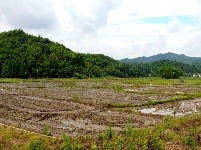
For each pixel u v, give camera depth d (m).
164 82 116.81
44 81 114.25
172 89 87.00
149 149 23.83
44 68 153.75
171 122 34.09
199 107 53.97
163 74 177.12
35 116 41.94
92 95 68.56
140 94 73.00
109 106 52.09
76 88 86.31
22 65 146.62
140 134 28.14
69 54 176.75
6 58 156.50
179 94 72.25
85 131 34.06
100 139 27.36
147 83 110.62
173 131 29.31
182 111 49.62
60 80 123.25
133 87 92.88
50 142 26.42
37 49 174.25
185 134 28.16
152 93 74.38
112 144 25.03
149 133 28.86
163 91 80.50
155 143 24.05
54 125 36.88
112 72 195.75
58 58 166.38
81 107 50.28
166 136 27.50
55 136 31.00
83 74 163.75
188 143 24.84
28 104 51.75
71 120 39.97
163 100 60.12
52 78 145.50
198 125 32.69
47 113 43.97
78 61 176.25
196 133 28.31
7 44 174.50
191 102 60.88
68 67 160.62
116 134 29.89
